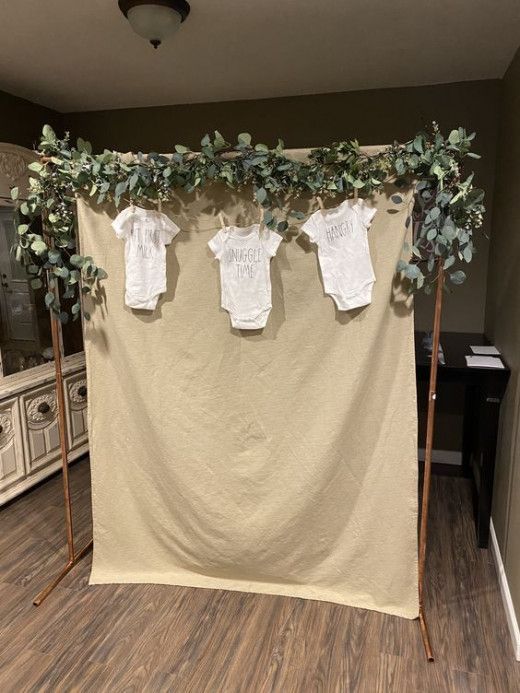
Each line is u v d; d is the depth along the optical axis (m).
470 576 2.29
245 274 1.93
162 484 2.18
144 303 2.03
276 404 2.01
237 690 1.72
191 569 2.26
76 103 3.38
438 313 1.84
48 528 2.71
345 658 1.84
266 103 3.25
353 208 1.81
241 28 2.21
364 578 2.09
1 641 1.94
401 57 2.57
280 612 2.07
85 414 3.49
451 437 3.35
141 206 1.98
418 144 1.69
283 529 2.08
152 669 1.80
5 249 2.77
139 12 1.92
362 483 2.01
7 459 2.86
